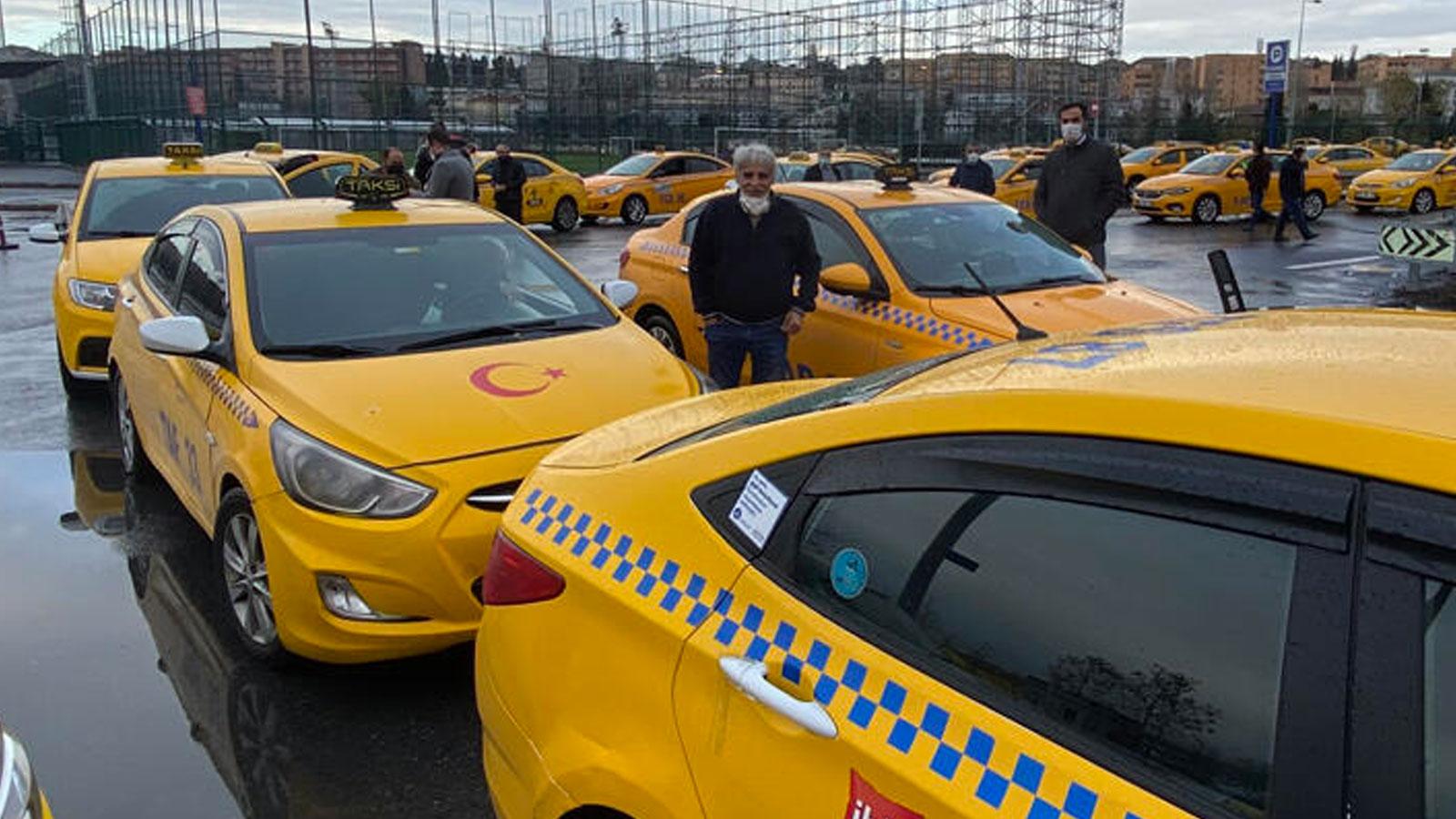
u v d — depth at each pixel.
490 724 2.52
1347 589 1.44
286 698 3.97
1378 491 1.44
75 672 4.13
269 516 3.84
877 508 1.91
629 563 2.19
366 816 3.34
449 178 11.81
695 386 4.53
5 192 30.80
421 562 3.69
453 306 4.87
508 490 3.79
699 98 48.31
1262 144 24.02
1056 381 1.86
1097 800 1.53
